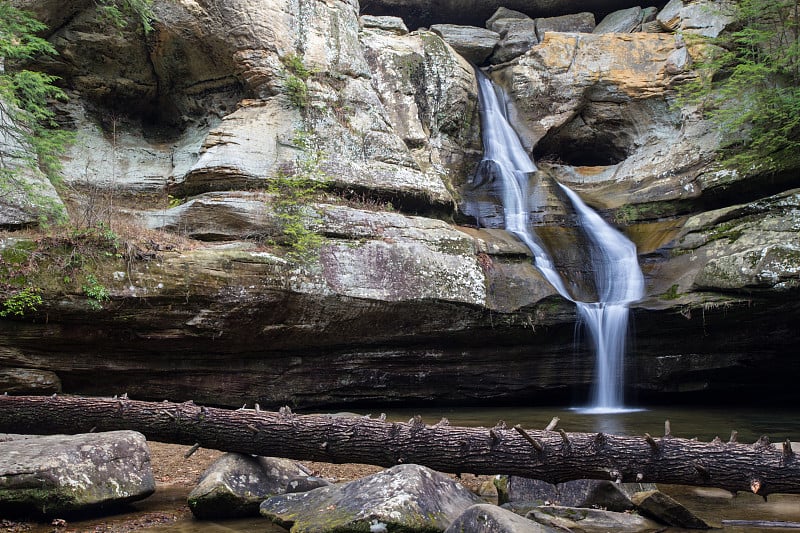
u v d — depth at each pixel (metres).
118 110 13.87
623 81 17.12
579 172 17.39
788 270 11.62
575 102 17.45
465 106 16.81
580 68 17.52
